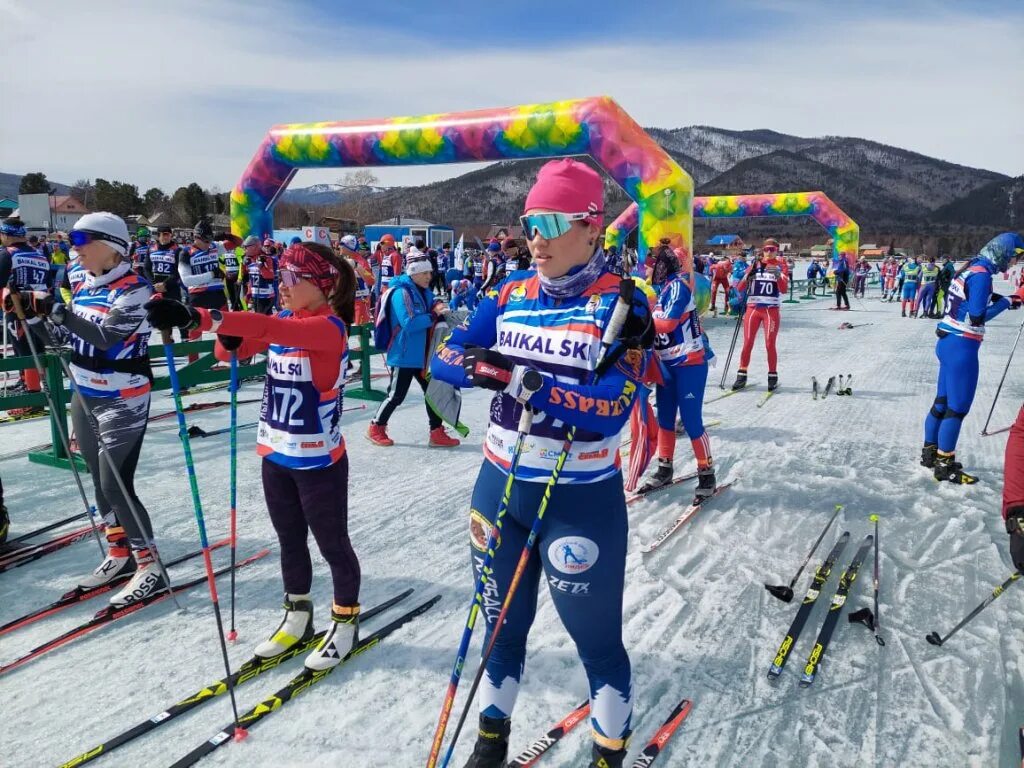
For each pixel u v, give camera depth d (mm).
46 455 5262
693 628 3148
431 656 2859
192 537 3963
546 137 10383
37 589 3367
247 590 3377
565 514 1820
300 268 2494
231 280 12359
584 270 1771
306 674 2666
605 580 1850
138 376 3129
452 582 3520
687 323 4547
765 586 3521
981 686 2738
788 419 7215
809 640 3062
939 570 3754
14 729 2375
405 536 4086
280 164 12742
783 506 4656
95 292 3057
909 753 2359
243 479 4980
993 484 5184
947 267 18375
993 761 2314
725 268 19062
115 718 2443
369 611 3168
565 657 2867
